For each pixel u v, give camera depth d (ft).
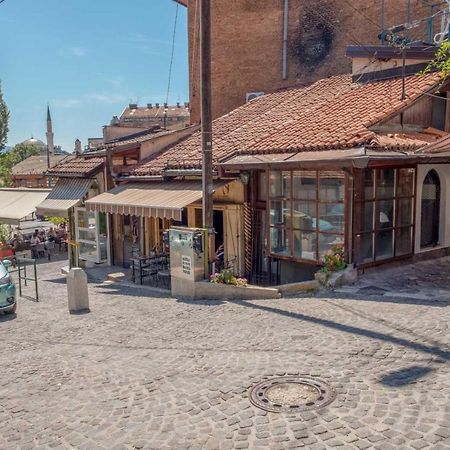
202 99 38.14
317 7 71.77
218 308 33.24
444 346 20.98
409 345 21.47
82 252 67.15
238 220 46.34
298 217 39.37
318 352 21.66
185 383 19.63
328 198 36.88
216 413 16.65
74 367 23.35
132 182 56.90
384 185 37.11
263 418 15.94
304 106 54.13
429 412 15.37
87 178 63.16
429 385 17.24
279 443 14.37
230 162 42.80
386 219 37.70
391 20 66.08
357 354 20.90
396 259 38.68
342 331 24.38
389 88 45.98
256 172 44.68
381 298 30.66
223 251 47.91
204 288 37.55
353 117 41.45
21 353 26.81
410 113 40.19
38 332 31.35
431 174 41.96
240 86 78.43
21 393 20.49
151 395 18.79
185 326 29.27
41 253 83.25
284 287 35.81
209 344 24.85
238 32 77.71
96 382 20.89
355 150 33.76
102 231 64.54
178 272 39.65
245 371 20.22
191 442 14.93
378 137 35.86
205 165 38.68
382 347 21.49
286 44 74.49
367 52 51.49
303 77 73.72
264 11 75.82
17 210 73.31
